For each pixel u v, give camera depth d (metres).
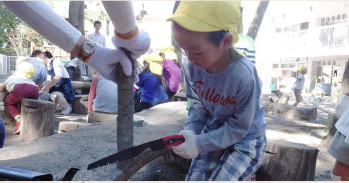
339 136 2.48
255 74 1.94
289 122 6.30
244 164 1.93
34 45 24.94
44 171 2.75
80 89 9.73
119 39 2.16
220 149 1.95
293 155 2.43
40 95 7.07
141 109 7.20
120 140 2.54
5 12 22.61
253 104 1.86
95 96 5.57
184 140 1.90
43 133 5.09
